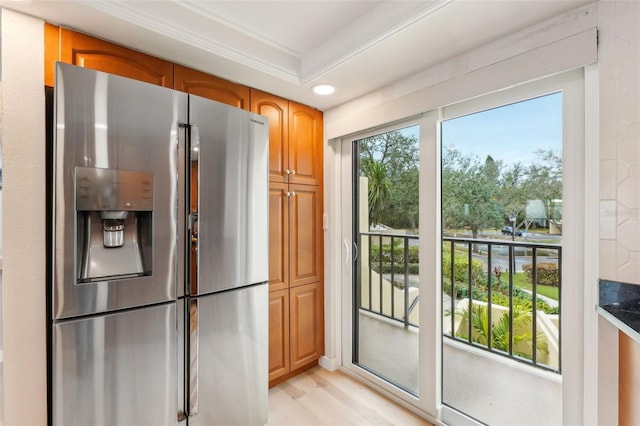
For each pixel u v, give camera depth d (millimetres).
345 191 2342
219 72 1737
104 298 1122
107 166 1123
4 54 1152
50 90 1249
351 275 2312
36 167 1202
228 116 1479
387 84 1905
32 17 1212
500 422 1596
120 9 1234
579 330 1253
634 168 1068
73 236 1065
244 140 1546
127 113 1168
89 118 1089
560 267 1421
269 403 1939
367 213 2229
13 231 1150
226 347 1472
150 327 1228
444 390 1789
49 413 1204
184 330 1342
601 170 1139
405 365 1993
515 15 1229
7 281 1138
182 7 1401
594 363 1180
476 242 1720
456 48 1483
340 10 1463
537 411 1555
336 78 1818
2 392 1133
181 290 1324
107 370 1134
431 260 1771
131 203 1174
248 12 1477
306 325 2260
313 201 2312
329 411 1868
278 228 2080
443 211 1804
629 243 1081
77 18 1240
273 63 1761
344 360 2338
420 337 1828
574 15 1188
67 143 1049
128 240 1247
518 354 1651
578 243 1258
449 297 1895
